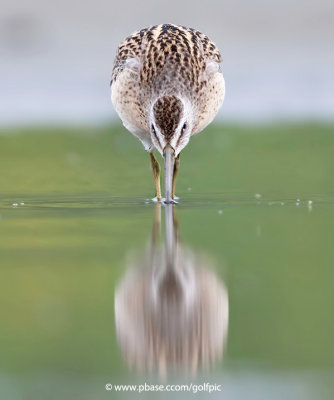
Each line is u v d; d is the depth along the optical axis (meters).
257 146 18.77
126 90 14.70
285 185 15.40
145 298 8.64
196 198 14.27
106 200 14.11
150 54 14.55
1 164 17.61
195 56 14.60
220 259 10.08
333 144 18.95
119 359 7.27
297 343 7.45
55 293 8.80
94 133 20.28
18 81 24.89
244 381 6.96
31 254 10.35
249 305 8.39
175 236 11.27
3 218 12.55
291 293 8.77
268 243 10.84
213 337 7.61
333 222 12.07
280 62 26.17
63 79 24.97
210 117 15.06
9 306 8.38
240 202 13.81
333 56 26.53
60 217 12.62
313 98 23.55
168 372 7.12
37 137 19.91
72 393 6.74
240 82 24.84
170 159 13.41
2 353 7.35
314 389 6.78
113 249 10.57
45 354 7.34
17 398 6.66
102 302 8.51
